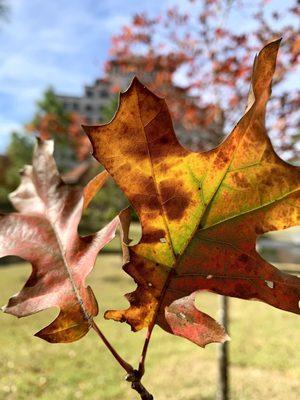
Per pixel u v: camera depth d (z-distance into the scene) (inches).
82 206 6.7
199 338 5.6
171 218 5.6
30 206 7.1
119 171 5.3
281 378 43.9
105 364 48.4
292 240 191.6
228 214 5.6
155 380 43.7
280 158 5.3
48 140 7.6
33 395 40.9
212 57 40.9
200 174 5.4
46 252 6.4
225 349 36.1
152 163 5.3
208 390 40.5
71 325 5.8
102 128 5.1
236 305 74.6
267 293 5.7
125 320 5.7
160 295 5.7
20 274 104.6
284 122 39.6
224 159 5.4
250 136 5.3
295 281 5.7
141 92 5.0
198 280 5.7
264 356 49.8
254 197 5.5
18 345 54.6
